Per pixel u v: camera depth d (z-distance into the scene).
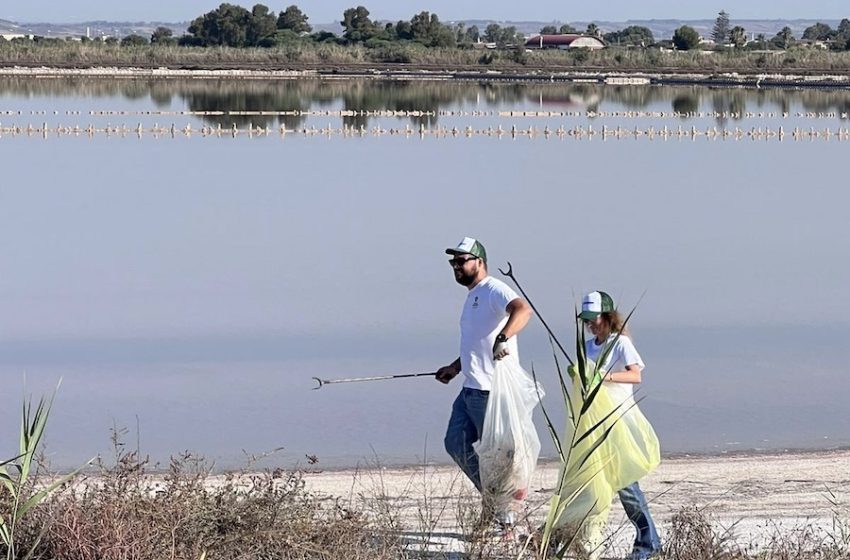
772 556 22.11
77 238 75.62
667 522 26.20
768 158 135.12
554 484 29.44
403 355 47.09
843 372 44.47
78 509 20.05
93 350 47.53
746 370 44.75
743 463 33.09
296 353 47.19
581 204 94.19
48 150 133.62
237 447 34.88
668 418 38.62
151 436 36.16
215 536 20.12
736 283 62.00
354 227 80.56
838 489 29.84
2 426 37.12
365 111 198.88
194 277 63.00
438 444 35.06
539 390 23.75
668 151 142.12
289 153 133.88
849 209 93.69
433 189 103.00
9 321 52.59
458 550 22.38
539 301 56.25
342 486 29.55
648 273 64.44
